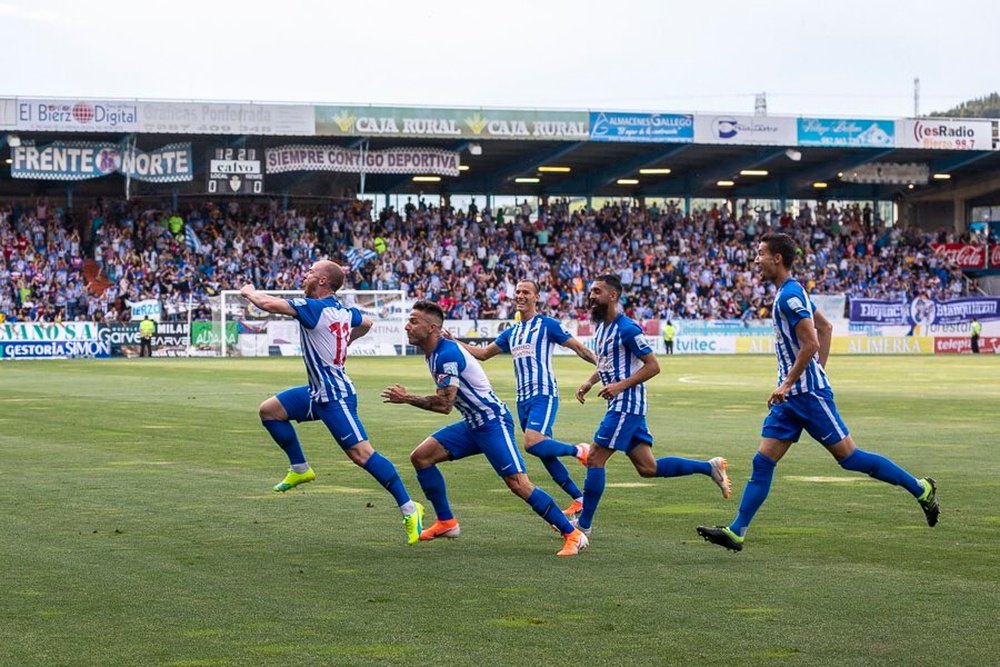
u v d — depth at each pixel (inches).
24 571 460.8
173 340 2709.2
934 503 509.4
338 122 2736.2
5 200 2987.2
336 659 343.6
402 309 2819.9
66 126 2610.7
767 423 500.1
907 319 3132.4
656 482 708.0
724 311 3181.6
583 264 3206.2
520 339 597.3
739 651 351.3
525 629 375.9
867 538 530.6
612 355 535.8
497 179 3270.2
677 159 3211.1
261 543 520.7
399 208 3326.8
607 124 2856.8
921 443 931.3
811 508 612.1
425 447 520.7
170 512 601.3
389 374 1915.6
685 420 1126.4
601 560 485.4
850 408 1279.5
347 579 449.1
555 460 586.2
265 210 3068.4
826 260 3371.1
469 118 2792.8
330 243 3053.6
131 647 355.9
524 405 592.1
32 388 1557.6
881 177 3280.0
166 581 444.5
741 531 490.6
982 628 375.9
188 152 2758.4
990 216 3565.5
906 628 376.2
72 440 932.0
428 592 427.5
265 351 2763.3
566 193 3395.7
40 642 361.4
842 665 337.7
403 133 2765.7
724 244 3331.7
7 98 2576.3
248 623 383.2
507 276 3097.9
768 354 2984.7
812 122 2957.7
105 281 2847.0
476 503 633.0
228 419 1110.4
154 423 1071.0
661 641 362.0
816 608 402.3
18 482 705.6
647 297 3174.2
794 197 3644.2
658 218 3388.3
